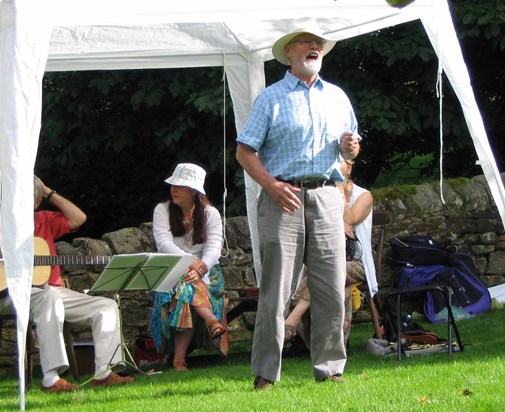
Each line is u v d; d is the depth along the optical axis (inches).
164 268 301.7
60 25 267.6
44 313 300.8
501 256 457.4
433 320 403.9
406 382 260.4
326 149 260.8
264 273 260.7
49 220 337.7
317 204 259.4
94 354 343.0
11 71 253.3
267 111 260.7
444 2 298.2
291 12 291.6
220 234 351.6
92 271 401.1
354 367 305.1
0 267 318.7
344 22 325.7
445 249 420.5
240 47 378.3
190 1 280.4
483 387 244.2
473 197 457.4
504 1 482.0
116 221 561.9
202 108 463.2
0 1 256.1
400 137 534.0
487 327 382.6
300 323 349.4
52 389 294.8
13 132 252.1
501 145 551.5
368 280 350.9
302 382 271.1
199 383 287.9
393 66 505.7
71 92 506.6
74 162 526.9
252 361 267.3
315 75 264.4
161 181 556.7
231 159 499.2
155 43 360.5
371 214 358.0
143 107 515.5
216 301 345.4
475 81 538.3
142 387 289.6
